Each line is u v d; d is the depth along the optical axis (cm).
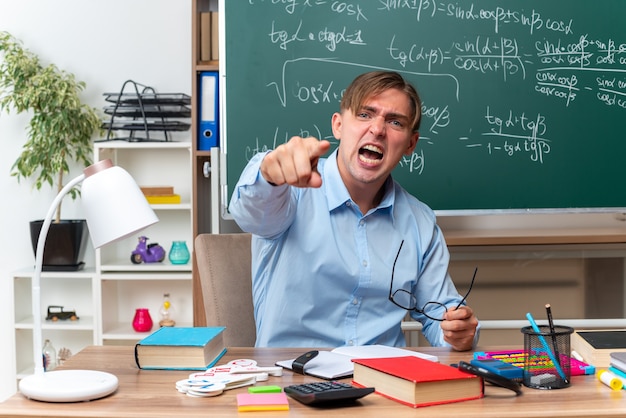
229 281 211
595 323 266
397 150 168
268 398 116
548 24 295
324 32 290
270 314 175
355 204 175
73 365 141
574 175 296
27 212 342
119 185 128
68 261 323
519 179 295
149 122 318
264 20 289
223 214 290
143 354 139
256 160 158
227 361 146
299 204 176
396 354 147
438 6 292
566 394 122
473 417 109
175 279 316
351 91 169
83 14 336
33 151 320
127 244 343
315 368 136
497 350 156
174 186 338
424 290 184
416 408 114
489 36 293
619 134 297
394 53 292
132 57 336
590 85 296
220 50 288
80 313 346
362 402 118
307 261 174
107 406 116
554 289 288
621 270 290
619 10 296
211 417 110
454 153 293
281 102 290
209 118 297
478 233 297
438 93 293
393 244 178
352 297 175
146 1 335
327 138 291
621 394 122
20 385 122
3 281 344
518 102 294
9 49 331
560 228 320
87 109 329
